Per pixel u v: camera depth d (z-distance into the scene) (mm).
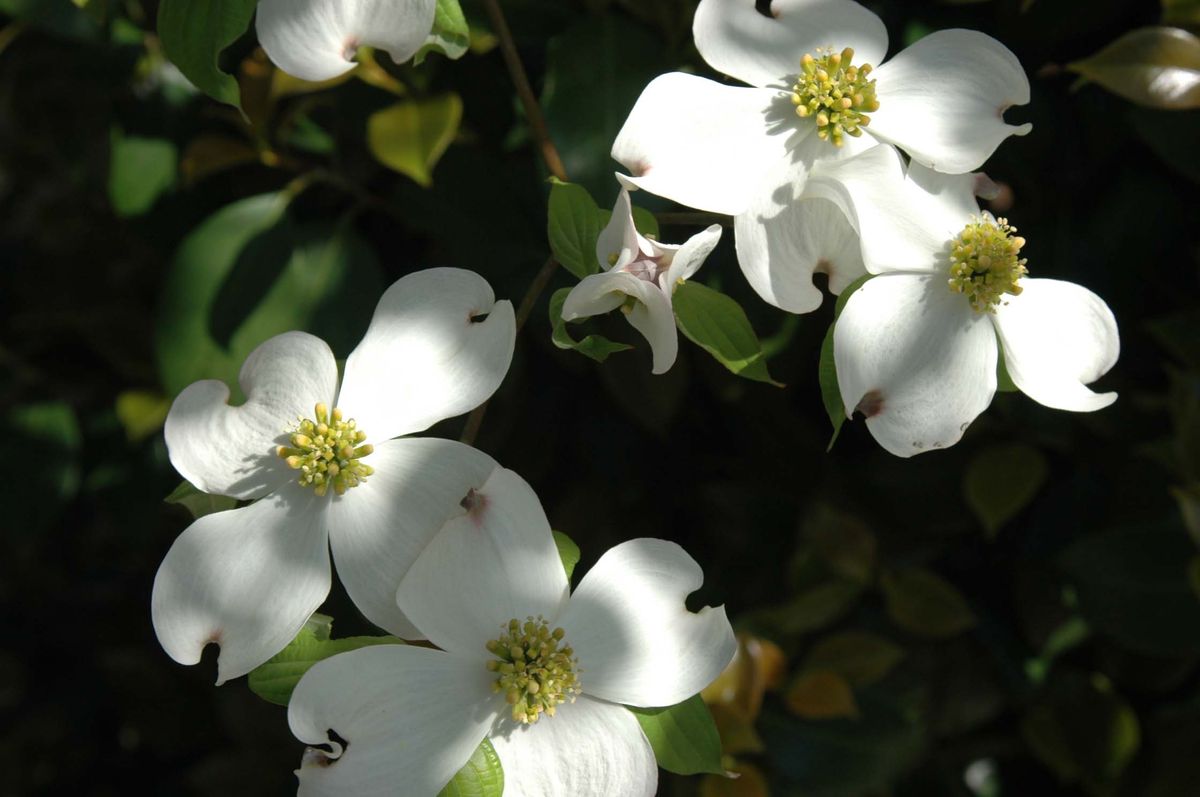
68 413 667
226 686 767
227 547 460
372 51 555
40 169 678
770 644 617
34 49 629
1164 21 541
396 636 459
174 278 565
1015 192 584
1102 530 624
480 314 473
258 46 559
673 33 547
